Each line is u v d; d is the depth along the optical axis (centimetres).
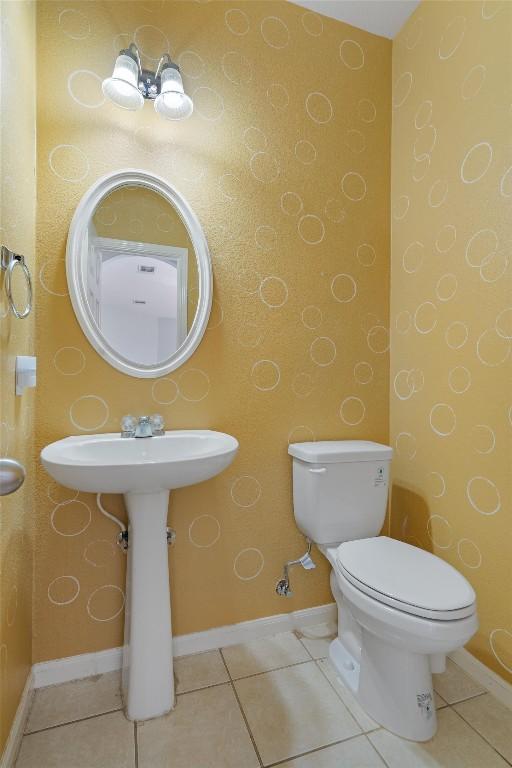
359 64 160
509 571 113
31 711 109
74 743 99
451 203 134
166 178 131
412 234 152
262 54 145
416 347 150
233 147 140
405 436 155
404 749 98
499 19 116
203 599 136
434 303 141
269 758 96
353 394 158
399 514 158
